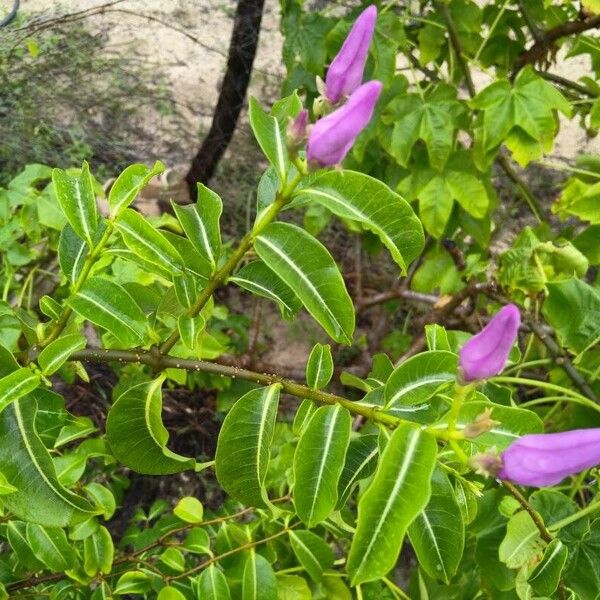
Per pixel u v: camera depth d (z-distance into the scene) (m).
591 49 1.04
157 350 0.50
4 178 1.41
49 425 0.52
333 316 0.45
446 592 0.76
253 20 1.34
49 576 0.65
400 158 0.94
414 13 1.13
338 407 0.47
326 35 0.98
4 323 0.53
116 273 0.79
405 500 0.41
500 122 0.90
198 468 0.51
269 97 1.61
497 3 1.08
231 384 1.07
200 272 0.52
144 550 0.67
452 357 0.47
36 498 0.45
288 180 0.48
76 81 1.44
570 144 1.63
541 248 0.77
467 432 0.43
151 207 1.44
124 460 0.50
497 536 0.69
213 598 0.62
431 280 1.04
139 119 1.54
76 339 0.48
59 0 1.41
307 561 0.65
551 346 0.76
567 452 0.41
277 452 0.90
